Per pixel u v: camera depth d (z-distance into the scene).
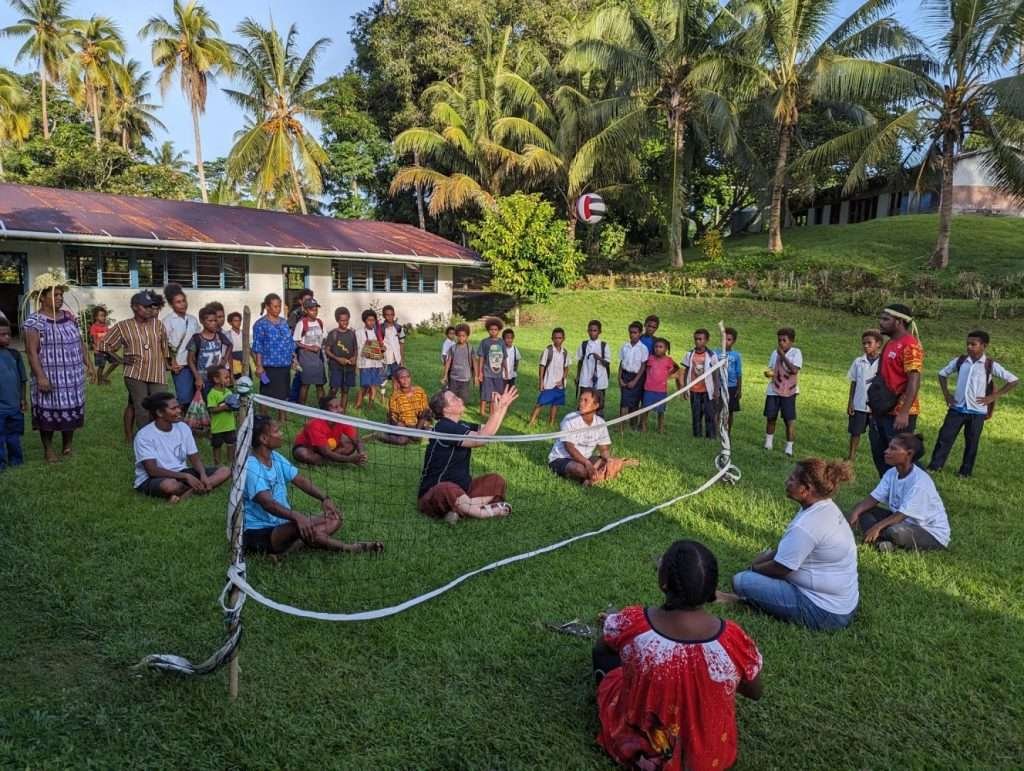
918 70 22.80
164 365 7.62
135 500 5.89
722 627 2.84
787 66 25.16
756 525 5.82
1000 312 19.61
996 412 11.62
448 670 3.58
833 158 24.62
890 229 31.02
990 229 29.86
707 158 35.66
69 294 17.05
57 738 2.98
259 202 36.66
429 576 4.67
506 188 31.53
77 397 7.05
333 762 2.92
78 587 4.29
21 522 5.27
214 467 6.55
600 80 32.38
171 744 2.97
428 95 32.31
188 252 19.09
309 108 32.69
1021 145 21.58
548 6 33.00
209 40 34.34
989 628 4.16
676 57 25.97
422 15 32.53
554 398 9.79
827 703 3.42
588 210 25.27
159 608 4.08
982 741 3.19
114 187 31.02
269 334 8.95
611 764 2.96
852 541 4.14
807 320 21.11
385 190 37.06
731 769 2.95
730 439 9.44
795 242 31.98
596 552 5.14
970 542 5.55
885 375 6.82
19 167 31.38
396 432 4.24
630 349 9.80
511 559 4.89
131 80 43.03
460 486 5.88
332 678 3.49
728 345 9.38
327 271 21.83
